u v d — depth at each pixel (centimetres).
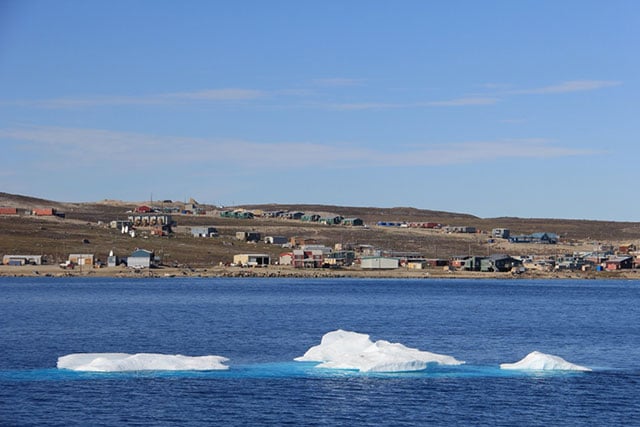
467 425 8194
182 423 8150
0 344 13250
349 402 8962
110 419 8231
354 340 11800
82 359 11006
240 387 9581
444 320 18525
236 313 19538
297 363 11200
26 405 8681
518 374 10488
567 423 8288
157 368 10500
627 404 9006
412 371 10644
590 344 14125
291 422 8219
